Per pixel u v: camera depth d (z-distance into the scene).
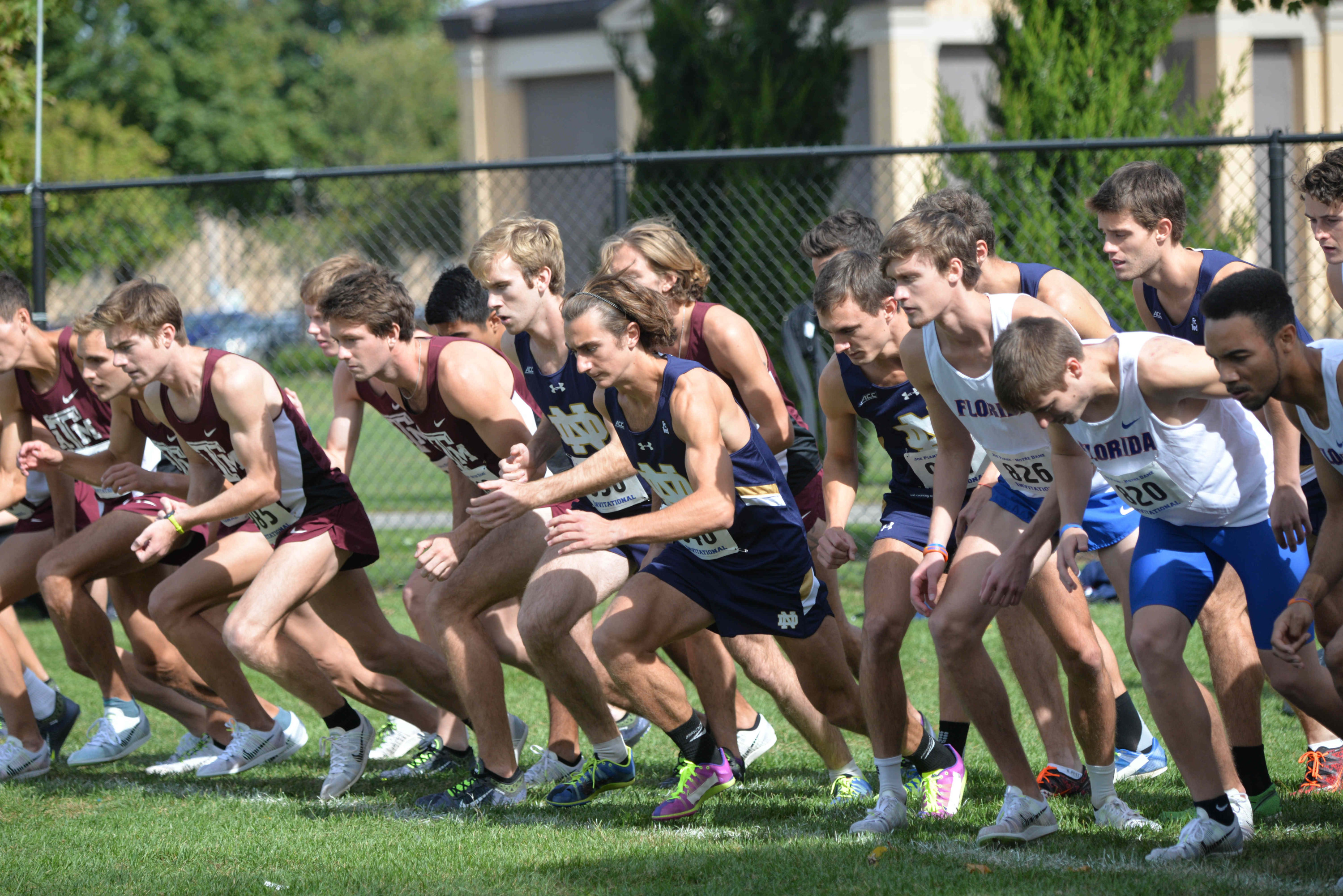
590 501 16.48
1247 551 12.88
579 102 97.94
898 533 14.91
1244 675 14.05
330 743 20.25
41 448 17.95
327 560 16.52
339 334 15.70
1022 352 11.82
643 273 15.86
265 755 18.14
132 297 15.90
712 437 13.74
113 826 15.36
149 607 17.34
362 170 28.06
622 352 13.62
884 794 14.27
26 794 17.36
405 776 18.31
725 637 14.66
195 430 16.72
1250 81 73.38
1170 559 13.00
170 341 16.16
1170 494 12.65
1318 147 41.19
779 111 34.94
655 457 14.30
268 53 130.88
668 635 14.64
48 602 18.31
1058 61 32.41
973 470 15.48
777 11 35.94
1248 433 12.83
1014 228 32.16
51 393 19.11
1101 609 27.50
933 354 13.62
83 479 18.38
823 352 28.72
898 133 75.94
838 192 35.75
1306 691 12.84
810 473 17.59
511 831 14.53
